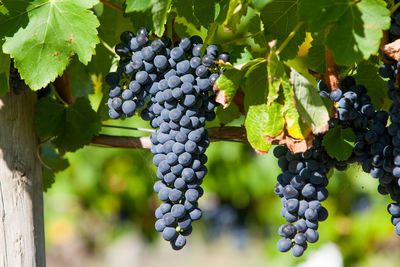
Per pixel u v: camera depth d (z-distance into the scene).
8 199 1.46
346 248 2.86
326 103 1.35
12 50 1.36
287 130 1.34
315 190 1.36
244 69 1.36
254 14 1.46
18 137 1.47
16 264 1.46
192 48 1.37
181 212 1.35
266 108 1.36
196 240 6.42
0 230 1.45
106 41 1.55
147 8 1.35
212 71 1.38
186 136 1.36
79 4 1.38
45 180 1.64
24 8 1.37
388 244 2.99
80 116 1.53
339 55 1.30
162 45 1.36
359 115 1.37
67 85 1.53
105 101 1.54
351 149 1.37
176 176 1.36
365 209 2.98
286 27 1.41
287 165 1.38
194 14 1.40
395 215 1.38
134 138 1.54
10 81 1.44
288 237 1.37
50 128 1.51
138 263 6.02
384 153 1.36
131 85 1.36
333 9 1.30
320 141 1.37
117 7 1.51
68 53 1.37
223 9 1.37
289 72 1.34
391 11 1.33
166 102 1.36
